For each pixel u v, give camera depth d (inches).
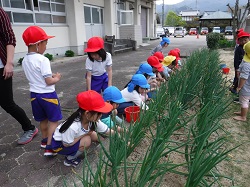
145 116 96.4
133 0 676.1
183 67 168.7
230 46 571.5
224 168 96.0
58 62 368.5
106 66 146.6
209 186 71.5
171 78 138.9
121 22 618.2
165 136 86.1
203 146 79.5
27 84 236.7
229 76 255.0
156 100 112.7
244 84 135.4
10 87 106.2
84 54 460.8
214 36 533.3
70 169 95.3
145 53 504.1
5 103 106.5
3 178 90.4
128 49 546.0
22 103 178.9
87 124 93.1
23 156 104.7
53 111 100.0
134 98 135.6
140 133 88.7
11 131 130.0
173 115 95.7
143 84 132.6
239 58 175.8
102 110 85.3
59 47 422.9
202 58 217.0
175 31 1267.2
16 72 290.0
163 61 201.6
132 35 603.8
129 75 278.8
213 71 162.7
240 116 143.3
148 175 66.4
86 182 64.8
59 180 89.0
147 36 852.0
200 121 101.3
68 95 197.8
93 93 88.1
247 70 130.0
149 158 75.8
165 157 99.7
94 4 500.4
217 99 118.3
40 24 378.0
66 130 89.2
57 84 236.7
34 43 93.4
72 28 440.1
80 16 446.6
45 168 96.2
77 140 92.9
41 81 96.6
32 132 119.0
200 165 71.1
